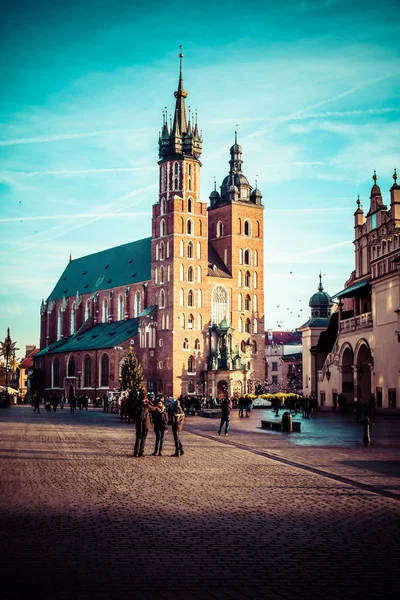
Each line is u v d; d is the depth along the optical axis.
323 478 26.94
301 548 16.08
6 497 22.28
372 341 81.56
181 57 159.50
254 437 48.16
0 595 12.54
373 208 88.50
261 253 164.38
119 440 45.06
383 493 23.50
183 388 148.38
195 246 153.50
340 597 12.73
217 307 157.00
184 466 30.64
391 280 75.94
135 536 17.03
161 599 12.48
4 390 123.50
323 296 121.00
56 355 176.25
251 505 21.16
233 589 13.13
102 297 181.50
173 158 153.88
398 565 14.78
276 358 198.62
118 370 151.88
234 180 165.50
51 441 43.84
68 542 16.36
